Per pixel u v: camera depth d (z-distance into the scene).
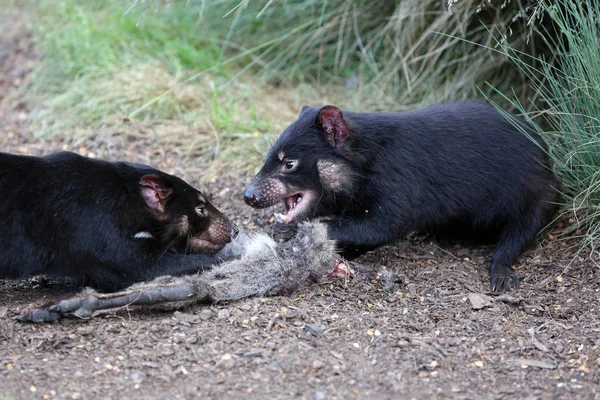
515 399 5.71
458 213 8.24
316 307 6.96
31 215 6.93
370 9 11.72
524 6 10.08
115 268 7.15
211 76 11.85
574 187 8.48
